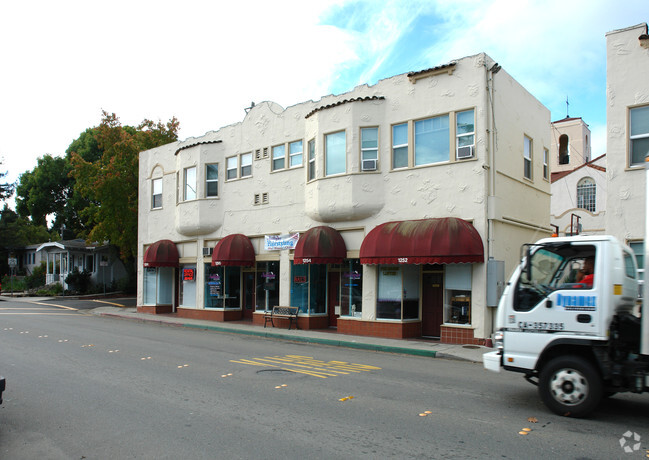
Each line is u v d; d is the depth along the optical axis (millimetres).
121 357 12312
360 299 17828
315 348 14938
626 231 12898
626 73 13258
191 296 24547
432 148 16438
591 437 6195
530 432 6391
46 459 5508
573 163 38062
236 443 5965
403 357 13383
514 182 16828
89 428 6574
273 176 21250
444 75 16219
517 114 17344
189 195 24422
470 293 15141
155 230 27031
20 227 53281
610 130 13359
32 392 8562
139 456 5562
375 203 17344
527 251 7762
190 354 13031
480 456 5527
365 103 17641
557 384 7137
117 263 44625
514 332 7656
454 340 15125
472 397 8344
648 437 6215
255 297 22078
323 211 18266
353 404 7828
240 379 9766
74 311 29250
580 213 28859
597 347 6906
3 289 43875
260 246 21672
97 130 37844
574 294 7176
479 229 15125
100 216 34469
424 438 6148
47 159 53688
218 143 23719
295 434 6305
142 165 28234
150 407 7598
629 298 7812
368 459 5441
